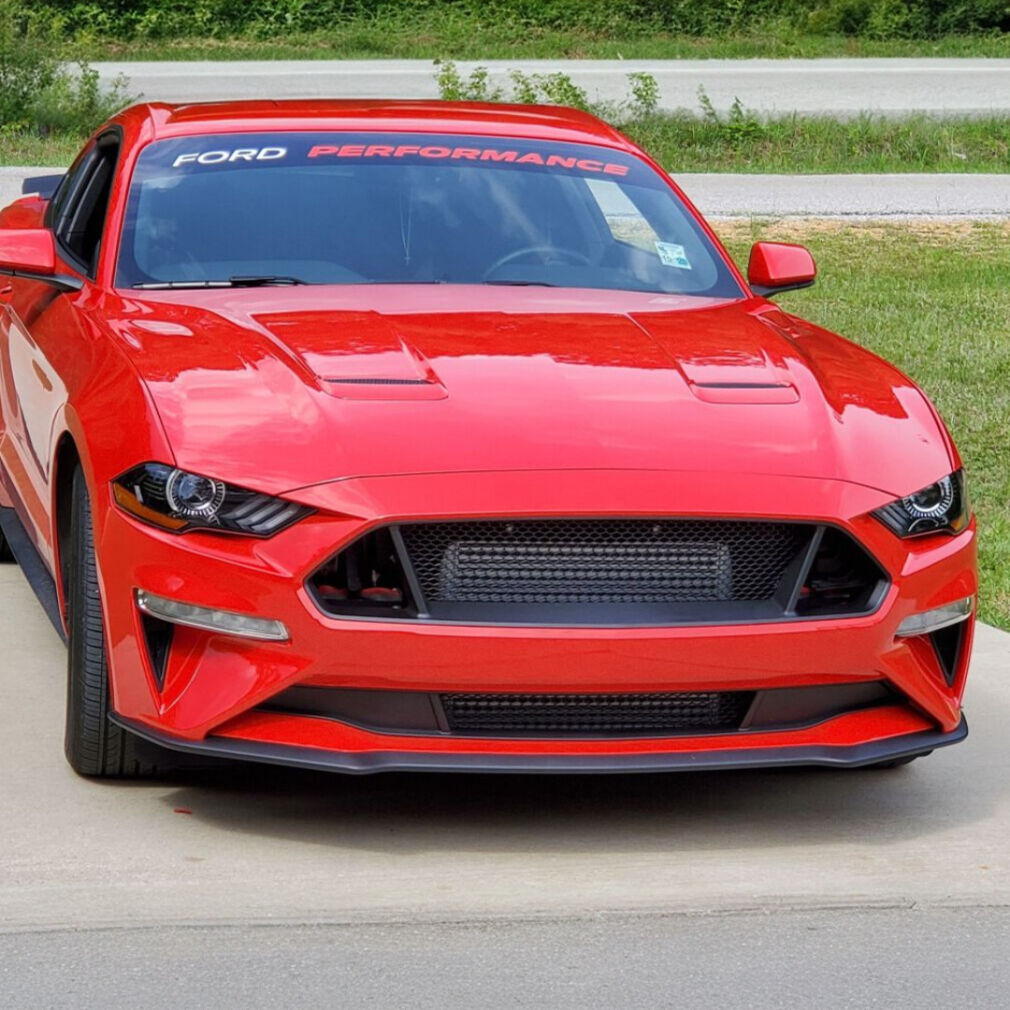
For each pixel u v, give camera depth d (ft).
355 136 23.91
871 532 16.67
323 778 18.58
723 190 77.05
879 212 71.51
